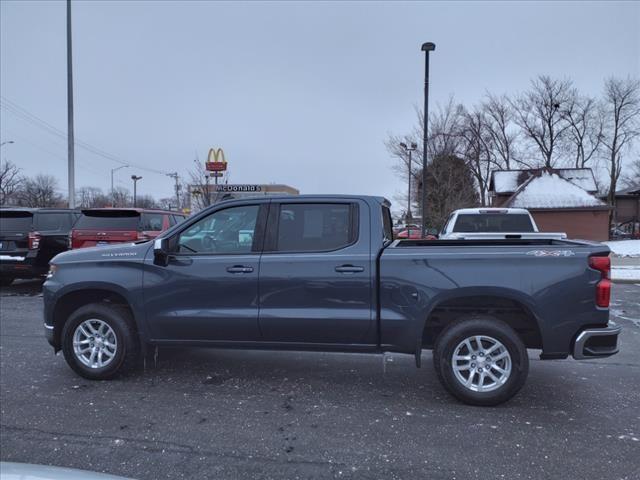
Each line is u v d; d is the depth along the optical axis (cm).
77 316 520
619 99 4381
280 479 330
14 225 1115
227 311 489
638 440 385
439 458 357
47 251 1125
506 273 443
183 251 507
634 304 1049
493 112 4497
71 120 2173
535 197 3186
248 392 493
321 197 495
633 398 479
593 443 380
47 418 427
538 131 4609
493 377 452
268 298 483
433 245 513
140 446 376
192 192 3041
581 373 562
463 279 448
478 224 1159
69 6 2128
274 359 607
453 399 475
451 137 3381
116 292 509
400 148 3466
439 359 457
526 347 484
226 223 504
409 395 486
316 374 550
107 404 460
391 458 357
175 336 506
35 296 1105
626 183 5975
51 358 613
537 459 355
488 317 457
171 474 335
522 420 424
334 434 397
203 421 422
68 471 199
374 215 483
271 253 488
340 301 471
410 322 458
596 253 440
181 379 532
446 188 3112
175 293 498
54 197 7288
